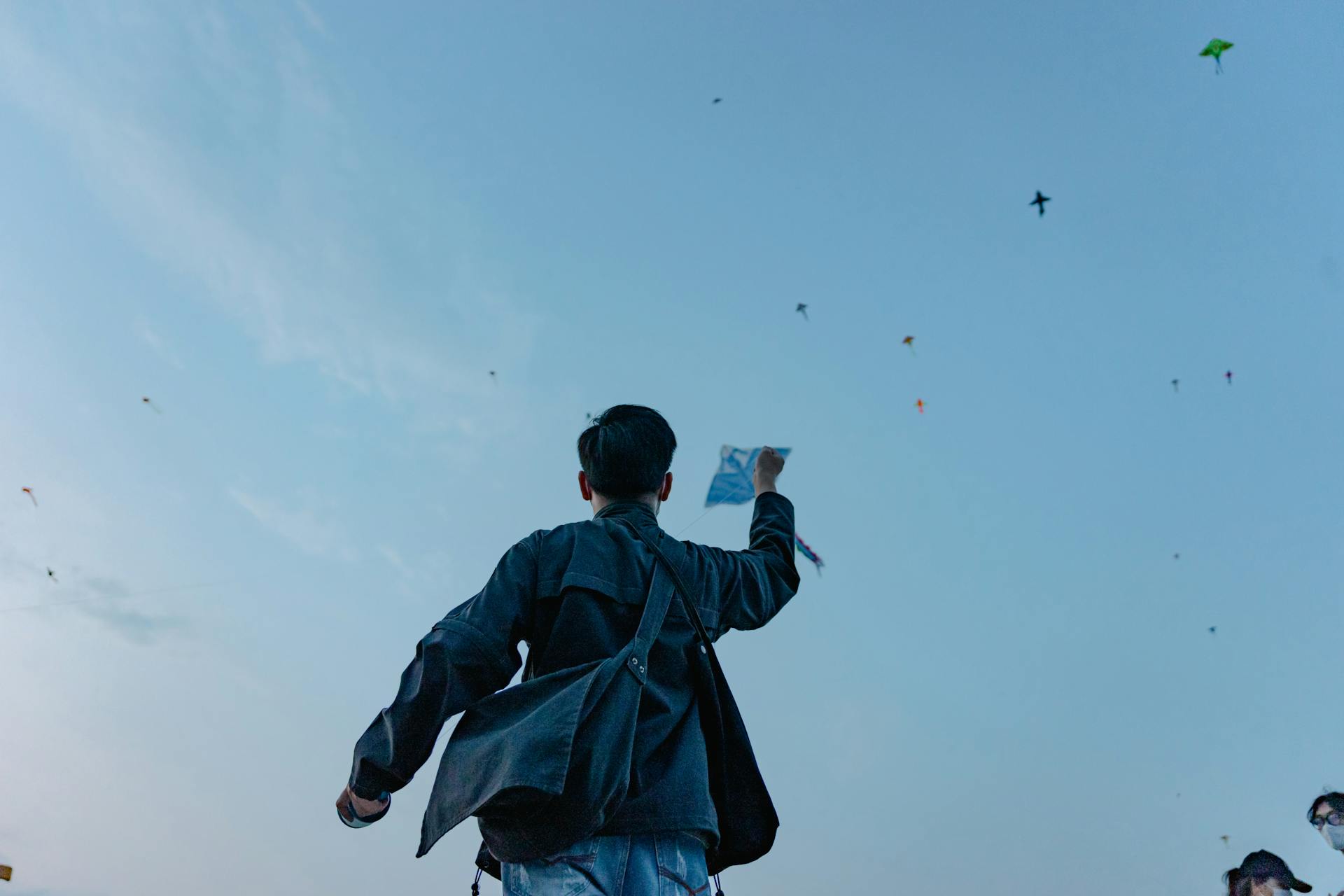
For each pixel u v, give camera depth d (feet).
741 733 7.85
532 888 6.81
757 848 7.78
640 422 9.26
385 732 7.16
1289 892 17.98
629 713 6.98
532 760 6.49
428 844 6.79
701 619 8.14
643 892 6.81
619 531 8.20
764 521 9.72
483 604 7.50
